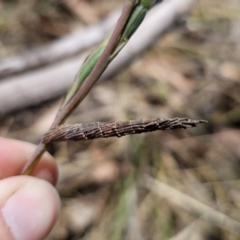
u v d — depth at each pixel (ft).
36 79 0.65
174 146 0.66
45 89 0.65
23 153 0.43
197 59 0.78
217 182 0.63
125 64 0.73
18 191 0.35
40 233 0.35
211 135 0.68
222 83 0.74
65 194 0.60
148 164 0.63
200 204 0.60
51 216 0.35
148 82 0.73
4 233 0.34
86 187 0.61
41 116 0.66
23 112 0.66
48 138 0.27
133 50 0.72
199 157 0.65
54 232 0.56
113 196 0.59
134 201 0.59
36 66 0.68
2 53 0.73
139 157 0.63
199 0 0.86
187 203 0.60
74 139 0.26
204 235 0.57
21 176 0.35
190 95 0.72
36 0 0.82
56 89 0.66
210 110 0.70
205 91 0.73
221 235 0.57
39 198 0.35
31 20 0.79
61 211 0.58
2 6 0.81
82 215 0.58
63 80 0.66
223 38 0.82
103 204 0.59
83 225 0.57
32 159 0.29
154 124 0.24
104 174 0.61
